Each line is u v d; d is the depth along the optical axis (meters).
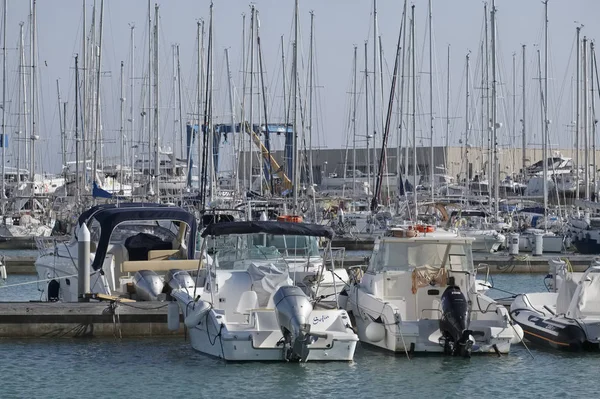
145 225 46.94
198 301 33.38
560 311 36.94
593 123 97.38
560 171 112.31
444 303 32.84
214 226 34.38
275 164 97.06
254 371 31.27
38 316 36.78
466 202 95.50
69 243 46.06
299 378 30.48
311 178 95.38
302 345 30.66
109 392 29.22
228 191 91.69
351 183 127.62
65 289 43.66
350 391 29.19
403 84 88.56
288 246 42.47
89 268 40.19
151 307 37.59
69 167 114.31
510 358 33.56
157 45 86.75
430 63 93.12
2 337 36.72
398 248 35.75
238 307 33.59
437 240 35.59
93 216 43.47
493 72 87.50
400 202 91.81
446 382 30.38
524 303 38.69
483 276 62.47
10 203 101.25
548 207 94.00
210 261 39.88
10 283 59.56
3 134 93.62
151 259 42.53
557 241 78.00
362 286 36.50
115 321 37.00
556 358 33.91
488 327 33.41
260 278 34.22
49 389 29.61
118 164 103.12
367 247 82.50
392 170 124.75
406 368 31.91
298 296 31.31
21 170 107.88
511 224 85.69
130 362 32.97
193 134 97.50
